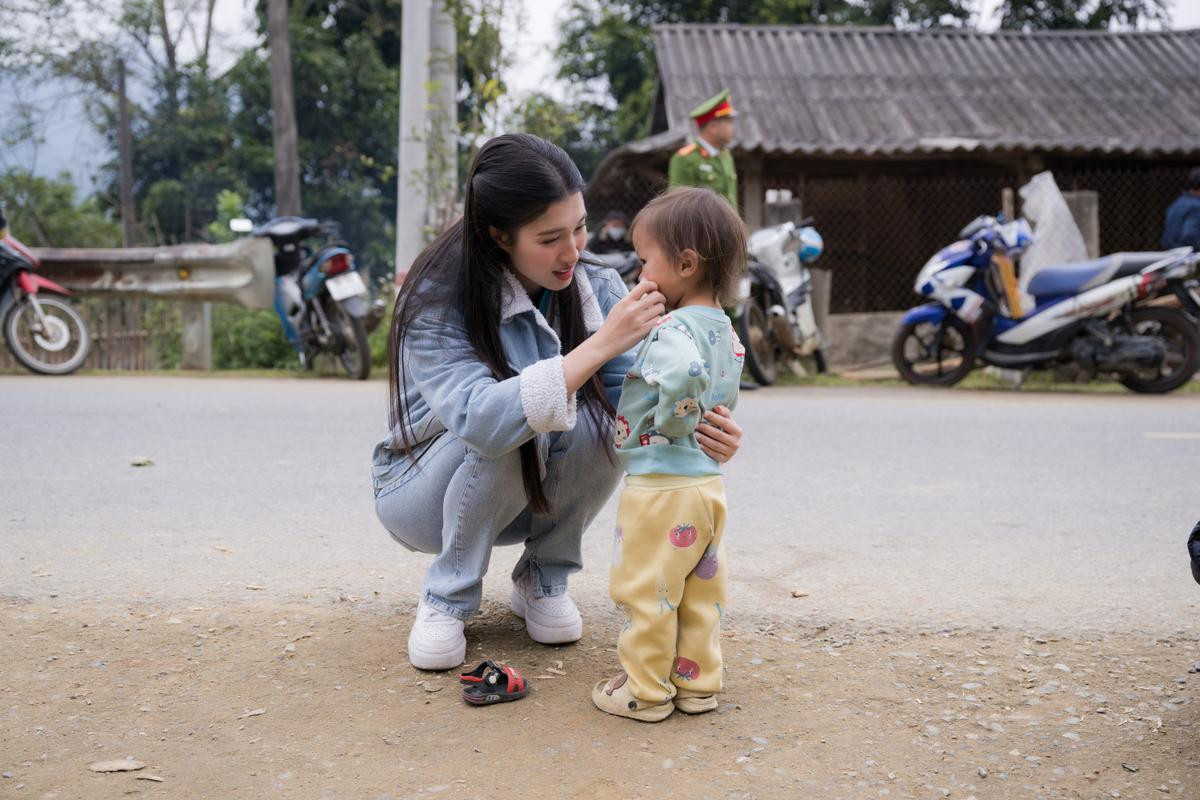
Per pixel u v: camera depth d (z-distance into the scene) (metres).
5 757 2.07
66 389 7.89
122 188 24.12
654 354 2.16
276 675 2.47
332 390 8.02
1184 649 2.65
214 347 10.75
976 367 8.80
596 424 2.53
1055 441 5.86
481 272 2.33
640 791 1.96
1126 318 8.08
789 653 2.64
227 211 18.20
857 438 5.96
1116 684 2.44
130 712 2.27
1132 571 3.37
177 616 2.84
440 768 2.05
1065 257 8.85
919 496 4.48
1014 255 8.30
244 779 2.00
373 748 2.13
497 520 2.49
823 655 2.63
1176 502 4.37
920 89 13.52
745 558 3.51
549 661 2.59
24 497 4.27
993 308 8.41
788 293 9.12
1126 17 22.48
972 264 8.43
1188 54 14.45
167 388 8.06
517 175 2.21
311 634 2.73
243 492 4.41
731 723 2.25
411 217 10.23
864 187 14.28
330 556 3.46
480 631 2.80
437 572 2.55
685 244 2.21
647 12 23.42
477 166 2.29
